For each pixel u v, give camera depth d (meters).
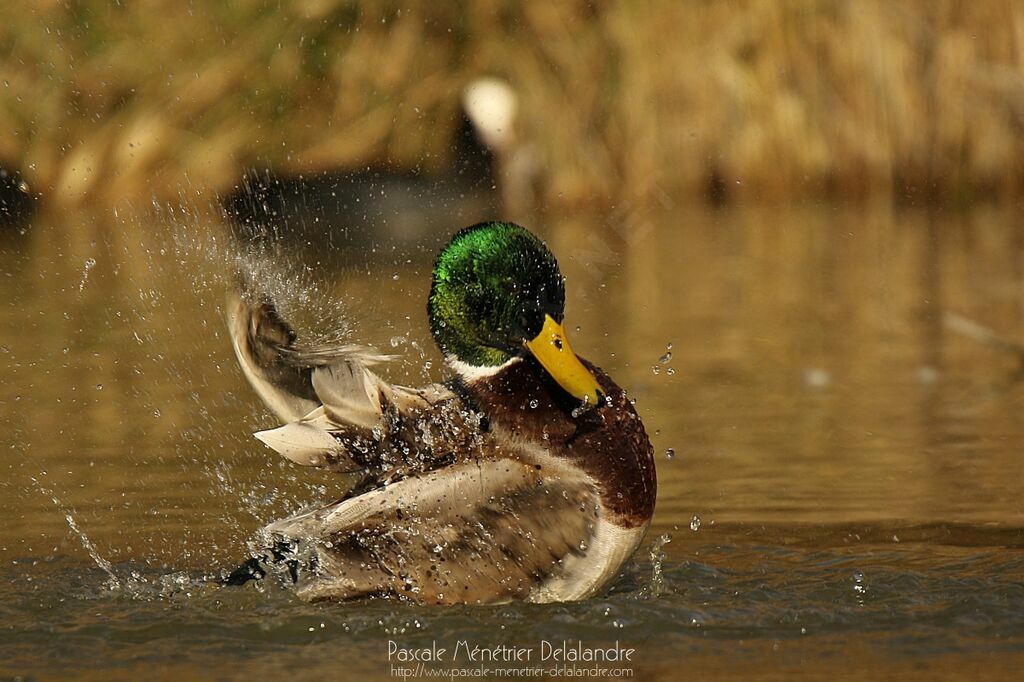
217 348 14.41
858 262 18.64
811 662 6.90
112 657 7.15
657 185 23.17
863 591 7.97
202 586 8.08
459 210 21.22
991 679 6.61
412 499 7.67
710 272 18.28
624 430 7.82
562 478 7.70
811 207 22.78
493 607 7.68
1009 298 16.20
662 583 8.14
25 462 10.72
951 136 23.14
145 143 22.50
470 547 7.67
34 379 13.26
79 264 18.44
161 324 15.37
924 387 12.77
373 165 22.80
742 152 23.28
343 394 7.86
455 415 7.98
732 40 23.09
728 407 12.20
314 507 8.13
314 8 23.52
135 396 12.66
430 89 23.69
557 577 7.71
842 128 23.30
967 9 22.91
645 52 23.16
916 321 15.38
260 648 7.23
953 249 19.34
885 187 23.34
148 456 10.89
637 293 17.11
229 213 20.88
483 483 7.69
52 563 8.63
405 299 15.65
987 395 12.47
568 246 19.97
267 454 10.94
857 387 12.80
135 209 21.89
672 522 9.35
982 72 22.95
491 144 22.89
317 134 23.42
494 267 8.06
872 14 22.98
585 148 23.20
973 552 8.62
